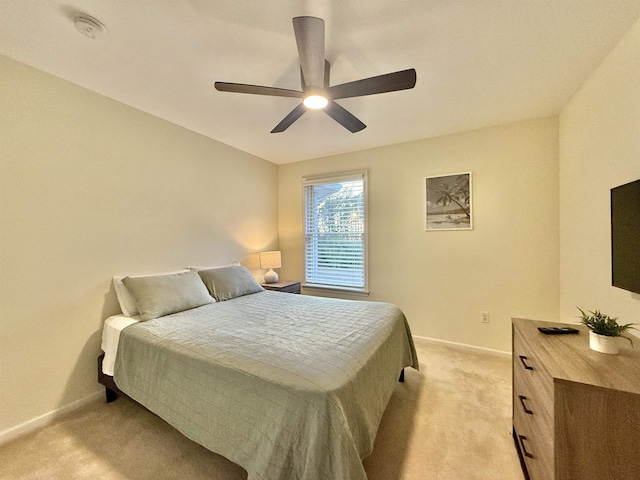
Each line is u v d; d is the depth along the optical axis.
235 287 2.88
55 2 1.33
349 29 1.51
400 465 1.49
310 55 1.40
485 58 1.76
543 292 2.65
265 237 4.04
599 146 1.83
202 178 3.09
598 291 1.85
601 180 1.80
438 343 3.13
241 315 2.19
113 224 2.29
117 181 2.32
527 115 2.59
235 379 1.31
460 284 3.02
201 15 1.41
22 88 1.81
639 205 1.31
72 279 2.04
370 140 3.25
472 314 2.96
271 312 2.27
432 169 3.14
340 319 2.07
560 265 2.56
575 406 0.94
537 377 1.17
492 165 2.84
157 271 2.63
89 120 2.14
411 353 2.35
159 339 1.72
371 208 3.52
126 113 2.39
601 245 1.81
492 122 2.74
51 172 1.94
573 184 2.25
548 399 1.03
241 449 1.23
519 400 1.52
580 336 1.37
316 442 1.06
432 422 1.84
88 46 1.65
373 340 1.69
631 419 0.88
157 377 1.62
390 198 3.39
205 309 2.37
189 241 2.95
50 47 1.65
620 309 1.59
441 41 1.61
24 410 1.79
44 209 1.90
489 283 2.88
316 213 4.03
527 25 1.48
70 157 2.04
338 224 3.84
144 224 2.53
